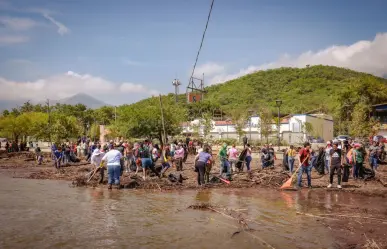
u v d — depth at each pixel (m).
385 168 22.41
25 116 50.50
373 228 8.27
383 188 14.35
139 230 7.70
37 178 17.78
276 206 10.66
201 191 13.64
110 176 13.90
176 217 8.98
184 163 26.53
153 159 19.20
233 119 45.66
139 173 19.05
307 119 47.34
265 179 15.91
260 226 8.27
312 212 9.84
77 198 11.65
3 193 12.66
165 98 45.12
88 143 32.12
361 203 11.32
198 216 9.12
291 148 19.23
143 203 10.87
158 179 16.00
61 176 18.31
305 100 104.19
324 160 19.39
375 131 38.19
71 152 28.05
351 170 19.50
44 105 84.06
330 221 8.86
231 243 6.90
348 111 58.00
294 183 15.45
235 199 11.85
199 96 60.34
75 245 6.62
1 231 7.50
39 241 6.84
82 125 60.88
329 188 14.25
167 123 42.44
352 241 7.22
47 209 9.79
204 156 15.17
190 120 54.72
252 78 134.88
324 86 119.94
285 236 7.47
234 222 8.54
